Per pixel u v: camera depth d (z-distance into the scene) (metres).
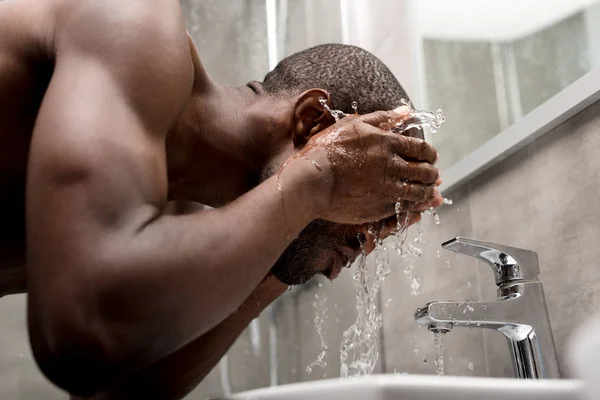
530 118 0.98
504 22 1.18
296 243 0.78
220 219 0.55
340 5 1.70
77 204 0.50
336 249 0.80
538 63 1.09
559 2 1.06
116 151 0.52
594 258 0.86
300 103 0.75
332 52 0.81
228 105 0.77
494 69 1.19
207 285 0.52
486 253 0.84
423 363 1.24
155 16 0.60
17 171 0.68
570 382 0.47
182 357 0.82
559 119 0.93
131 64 0.56
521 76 1.12
